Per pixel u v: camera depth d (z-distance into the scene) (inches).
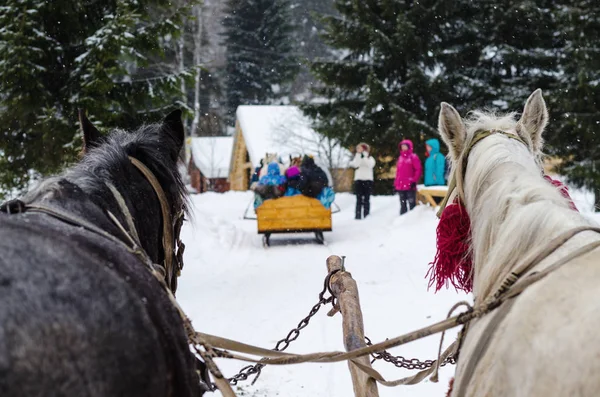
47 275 73.8
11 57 453.4
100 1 511.5
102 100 478.3
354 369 149.2
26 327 67.7
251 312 355.6
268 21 2219.5
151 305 85.7
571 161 851.4
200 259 537.6
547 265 93.3
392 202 869.8
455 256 125.6
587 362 72.3
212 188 1889.8
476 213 118.0
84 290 75.0
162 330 85.4
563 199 108.5
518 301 90.7
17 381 65.1
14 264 73.2
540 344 79.2
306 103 1109.1
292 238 658.2
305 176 617.3
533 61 981.2
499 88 1023.6
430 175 747.4
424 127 1003.9
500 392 84.7
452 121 132.0
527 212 104.3
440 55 1050.7
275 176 624.1
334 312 180.1
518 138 125.7
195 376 95.7
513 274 96.8
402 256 512.7
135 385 75.6
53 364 68.2
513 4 996.6
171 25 509.7
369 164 777.6
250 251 584.4
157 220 123.1
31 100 462.9
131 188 119.3
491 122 131.0
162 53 516.4
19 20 457.4
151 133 134.4
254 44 2215.8
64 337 69.9
